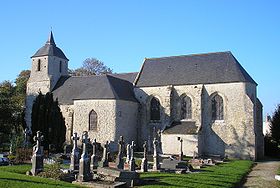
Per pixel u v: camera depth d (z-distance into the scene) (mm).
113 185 16125
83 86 49125
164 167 26781
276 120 47250
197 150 39875
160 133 43438
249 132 40250
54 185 13961
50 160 28312
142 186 16641
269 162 37531
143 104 46750
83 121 43188
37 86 52875
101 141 41531
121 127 42250
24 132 35656
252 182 21531
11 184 13000
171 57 49531
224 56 45250
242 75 41875
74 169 22359
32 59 54344
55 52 54031
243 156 40156
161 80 46562
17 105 52281
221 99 42406
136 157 36250
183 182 18094
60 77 54281
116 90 43656
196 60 47031
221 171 25406
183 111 44469
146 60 51375
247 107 40719
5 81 66875
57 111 38094
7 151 37750
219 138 41719
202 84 43500
